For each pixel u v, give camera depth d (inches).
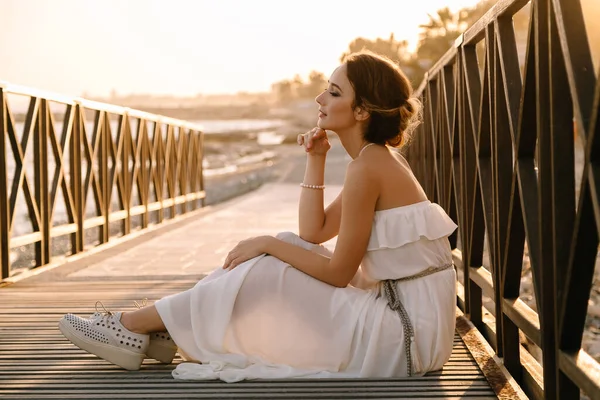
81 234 223.3
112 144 256.1
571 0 67.1
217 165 1016.9
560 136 72.9
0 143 167.2
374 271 91.7
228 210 403.5
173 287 165.0
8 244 171.3
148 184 312.8
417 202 91.4
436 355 90.7
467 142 128.8
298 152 1357.0
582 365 67.5
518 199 91.1
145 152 304.7
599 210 60.4
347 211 89.0
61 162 204.1
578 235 66.4
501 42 95.7
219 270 93.3
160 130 331.0
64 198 211.2
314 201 100.7
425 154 207.9
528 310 90.2
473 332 116.3
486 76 110.0
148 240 270.5
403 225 89.7
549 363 77.9
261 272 90.0
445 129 156.9
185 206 384.8
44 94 187.2
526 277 194.1
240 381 88.5
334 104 92.4
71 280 176.7
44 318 129.1
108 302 145.3
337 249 89.4
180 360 98.9
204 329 89.8
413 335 89.3
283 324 89.8
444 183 158.6
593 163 62.7
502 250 101.0
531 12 79.5
